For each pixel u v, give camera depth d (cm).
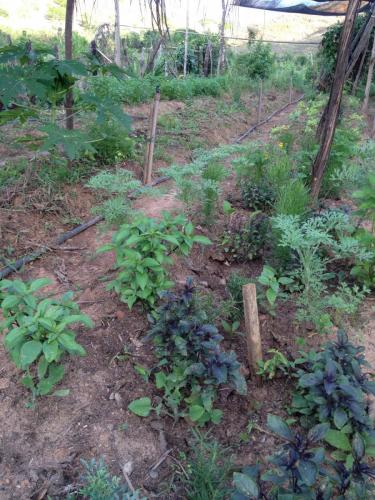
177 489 219
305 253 311
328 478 200
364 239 344
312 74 1602
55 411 248
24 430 238
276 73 1669
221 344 301
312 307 301
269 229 396
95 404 254
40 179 469
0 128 624
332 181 511
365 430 236
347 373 250
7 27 1547
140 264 292
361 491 180
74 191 479
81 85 805
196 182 459
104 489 196
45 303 239
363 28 1182
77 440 235
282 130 715
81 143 325
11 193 448
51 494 211
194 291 296
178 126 820
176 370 257
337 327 319
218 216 467
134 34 1496
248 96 1341
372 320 329
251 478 190
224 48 1521
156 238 298
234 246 395
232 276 351
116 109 373
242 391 246
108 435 239
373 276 349
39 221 429
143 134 726
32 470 221
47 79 341
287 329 315
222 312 312
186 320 263
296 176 507
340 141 532
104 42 1158
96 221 445
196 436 238
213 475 217
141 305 322
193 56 1495
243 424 256
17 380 262
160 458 233
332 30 1241
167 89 1048
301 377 241
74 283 352
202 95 1177
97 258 387
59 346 251
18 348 231
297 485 183
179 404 260
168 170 408
